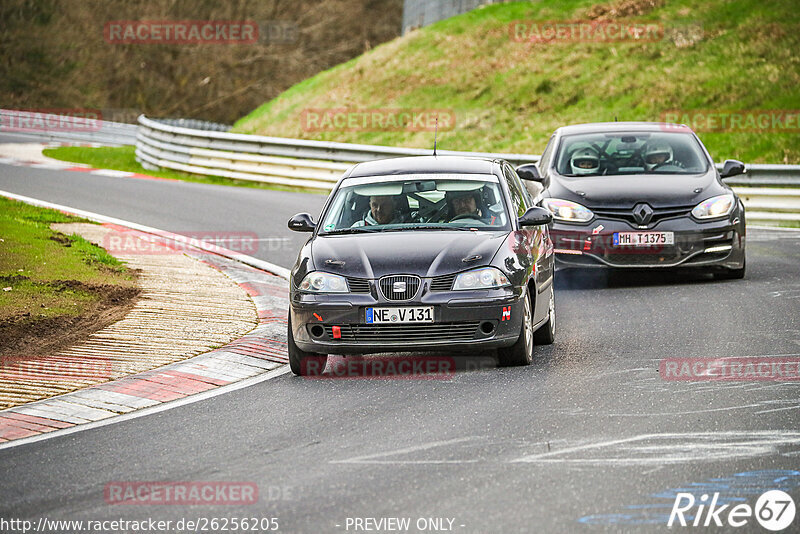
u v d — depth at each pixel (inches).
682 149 1852.9
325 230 1289.4
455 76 5167.3
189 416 1029.2
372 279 1164.5
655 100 4261.8
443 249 1190.9
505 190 1323.8
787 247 2079.2
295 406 1054.4
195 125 5644.7
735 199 1711.4
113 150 4894.2
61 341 1338.6
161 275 1808.6
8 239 1924.2
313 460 867.4
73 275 1704.0
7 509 774.5
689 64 4515.3
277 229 2439.7
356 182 1358.3
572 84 4690.0
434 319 1150.3
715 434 902.4
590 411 989.2
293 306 1183.6
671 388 1067.9
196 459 884.6
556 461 837.8
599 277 1827.0
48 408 1064.8
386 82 5334.6
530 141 4224.9
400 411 1015.6
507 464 834.2
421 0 6530.5
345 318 1160.2
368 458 865.5
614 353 1247.5
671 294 1626.5
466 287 1154.7
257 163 3526.1
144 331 1398.9
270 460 872.9
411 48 5689.0
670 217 1674.5
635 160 1828.2
